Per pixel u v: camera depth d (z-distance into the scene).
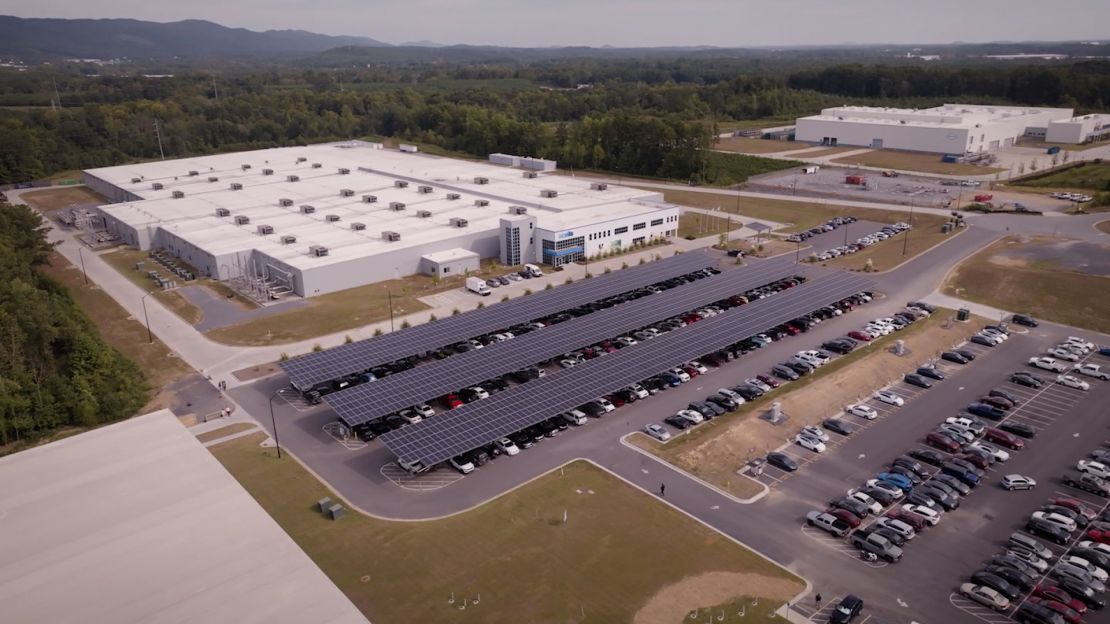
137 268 121.81
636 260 125.50
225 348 88.81
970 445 64.06
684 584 48.19
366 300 105.12
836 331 92.50
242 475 61.38
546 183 168.00
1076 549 51.16
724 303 103.12
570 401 69.25
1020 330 91.88
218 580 37.06
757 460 63.16
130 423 51.91
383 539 53.06
